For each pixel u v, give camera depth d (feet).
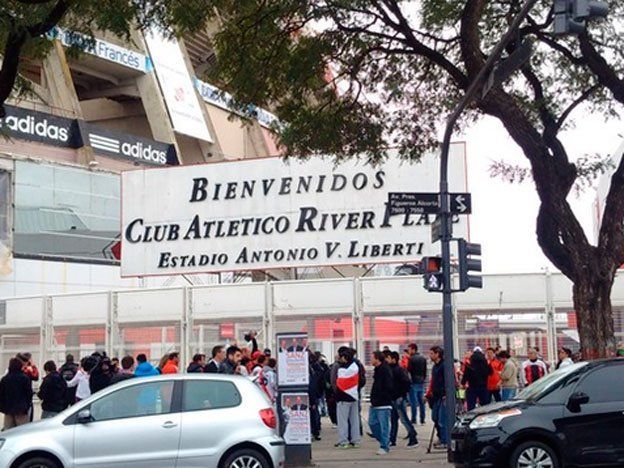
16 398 52.95
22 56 53.36
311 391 65.36
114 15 48.32
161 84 184.03
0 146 144.77
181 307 90.99
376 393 55.57
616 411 40.63
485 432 40.93
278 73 59.47
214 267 100.01
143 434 39.73
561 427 40.52
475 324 83.51
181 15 52.08
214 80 61.11
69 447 39.06
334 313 86.53
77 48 50.52
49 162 143.64
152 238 102.73
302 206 97.35
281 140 60.85
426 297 84.69
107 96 187.11
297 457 51.16
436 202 53.67
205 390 41.11
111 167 163.63
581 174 55.83
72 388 60.29
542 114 54.49
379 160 63.72
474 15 51.49
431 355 59.16
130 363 55.16
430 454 54.65
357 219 95.14
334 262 95.45
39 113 151.84
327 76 61.16
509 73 45.57
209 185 101.40
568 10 34.83
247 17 57.41
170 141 179.93
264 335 87.71
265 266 97.96
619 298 80.38
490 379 65.10
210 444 40.11
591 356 48.65
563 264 50.34
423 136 63.72
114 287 142.41
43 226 140.46
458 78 54.70
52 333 96.17
